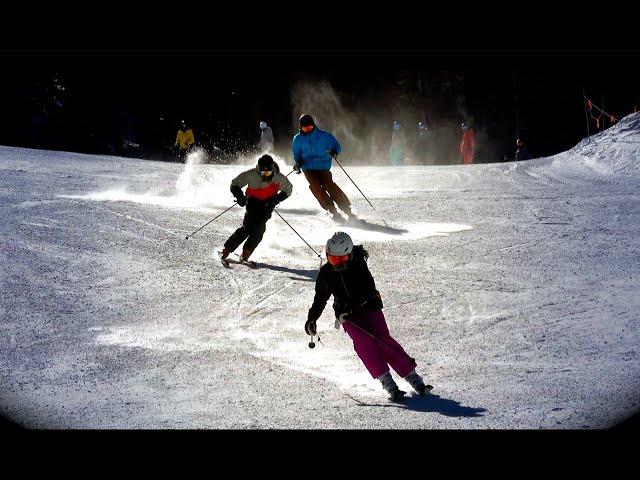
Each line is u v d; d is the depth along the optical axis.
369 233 23.88
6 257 19.41
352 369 13.72
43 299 16.98
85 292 17.61
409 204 29.00
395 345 12.17
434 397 11.96
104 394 12.21
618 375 12.57
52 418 10.80
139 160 42.97
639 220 25.22
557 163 38.81
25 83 61.38
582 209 27.25
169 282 18.58
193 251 21.23
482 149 80.12
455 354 14.21
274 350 14.65
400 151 58.84
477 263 20.42
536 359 13.77
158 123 67.69
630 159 37.03
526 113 78.62
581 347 14.34
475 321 16.05
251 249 20.19
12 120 59.28
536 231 23.95
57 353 14.23
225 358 14.17
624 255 20.91
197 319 16.28
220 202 28.36
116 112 65.44
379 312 12.37
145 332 15.46
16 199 26.20
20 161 37.44
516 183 34.34
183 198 28.94
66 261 19.58
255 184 20.23
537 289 18.14
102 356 14.13
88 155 43.66
